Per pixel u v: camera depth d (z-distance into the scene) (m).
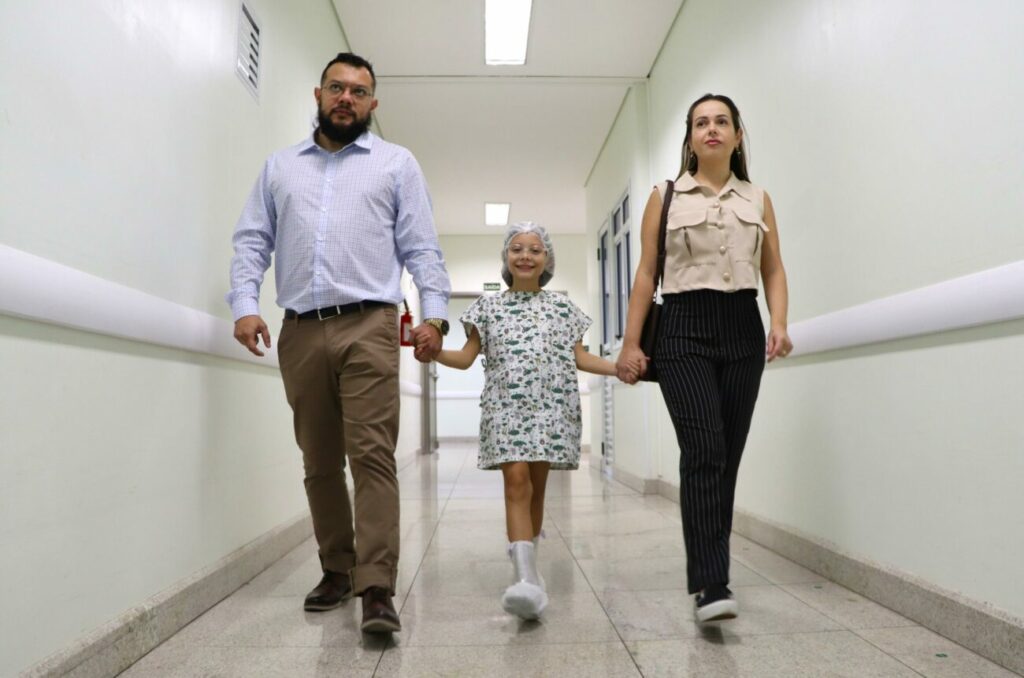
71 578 1.30
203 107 1.96
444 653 1.55
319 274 1.75
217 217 2.06
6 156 1.13
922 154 1.69
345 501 1.94
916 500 1.74
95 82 1.40
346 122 1.84
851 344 1.99
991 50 1.45
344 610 1.88
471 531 3.13
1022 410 1.39
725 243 1.74
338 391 1.82
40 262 1.19
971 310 1.48
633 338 1.81
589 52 4.36
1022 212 1.37
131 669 1.46
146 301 1.55
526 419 1.94
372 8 3.83
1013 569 1.42
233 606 1.92
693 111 1.86
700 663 1.48
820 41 2.22
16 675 1.15
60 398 1.27
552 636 1.67
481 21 3.98
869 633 1.65
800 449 2.39
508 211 7.93
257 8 2.47
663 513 3.62
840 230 2.09
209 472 1.95
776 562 2.40
